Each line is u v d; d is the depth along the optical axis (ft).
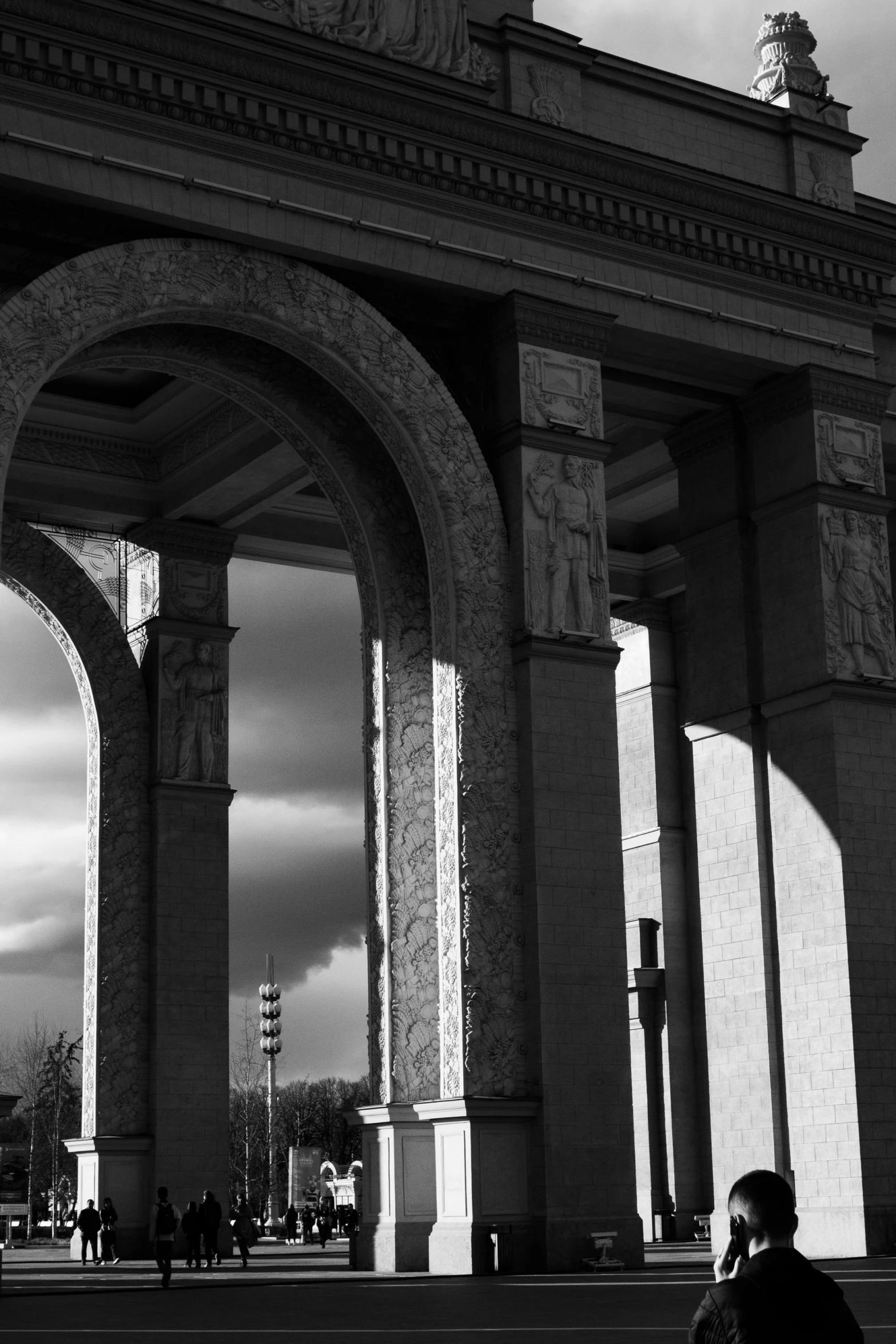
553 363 115.14
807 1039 119.14
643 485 155.33
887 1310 70.18
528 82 119.24
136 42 102.06
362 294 113.60
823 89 136.26
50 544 153.48
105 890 149.38
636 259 120.67
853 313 130.52
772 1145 120.16
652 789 172.24
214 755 154.51
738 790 126.31
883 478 128.26
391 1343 59.21
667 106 127.03
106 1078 146.10
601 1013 107.65
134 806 152.05
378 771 114.83
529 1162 104.53
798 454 126.21
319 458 117.91
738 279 124.88
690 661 132.67
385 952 111.34
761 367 126.00
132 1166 145.48
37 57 99.40
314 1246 201.36
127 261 102.94
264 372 115.65
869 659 123.44
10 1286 106.52
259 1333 65.05
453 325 118.21
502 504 114.01
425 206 112.68
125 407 151.53
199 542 156.35
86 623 154.30
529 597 111.24
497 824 108.68
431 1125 107.45
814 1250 115.85
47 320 100.01
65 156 100.01
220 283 105.91
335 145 109.09
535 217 116.67
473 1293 86.02
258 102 106.32
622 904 110.01
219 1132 147.54
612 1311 72.69
